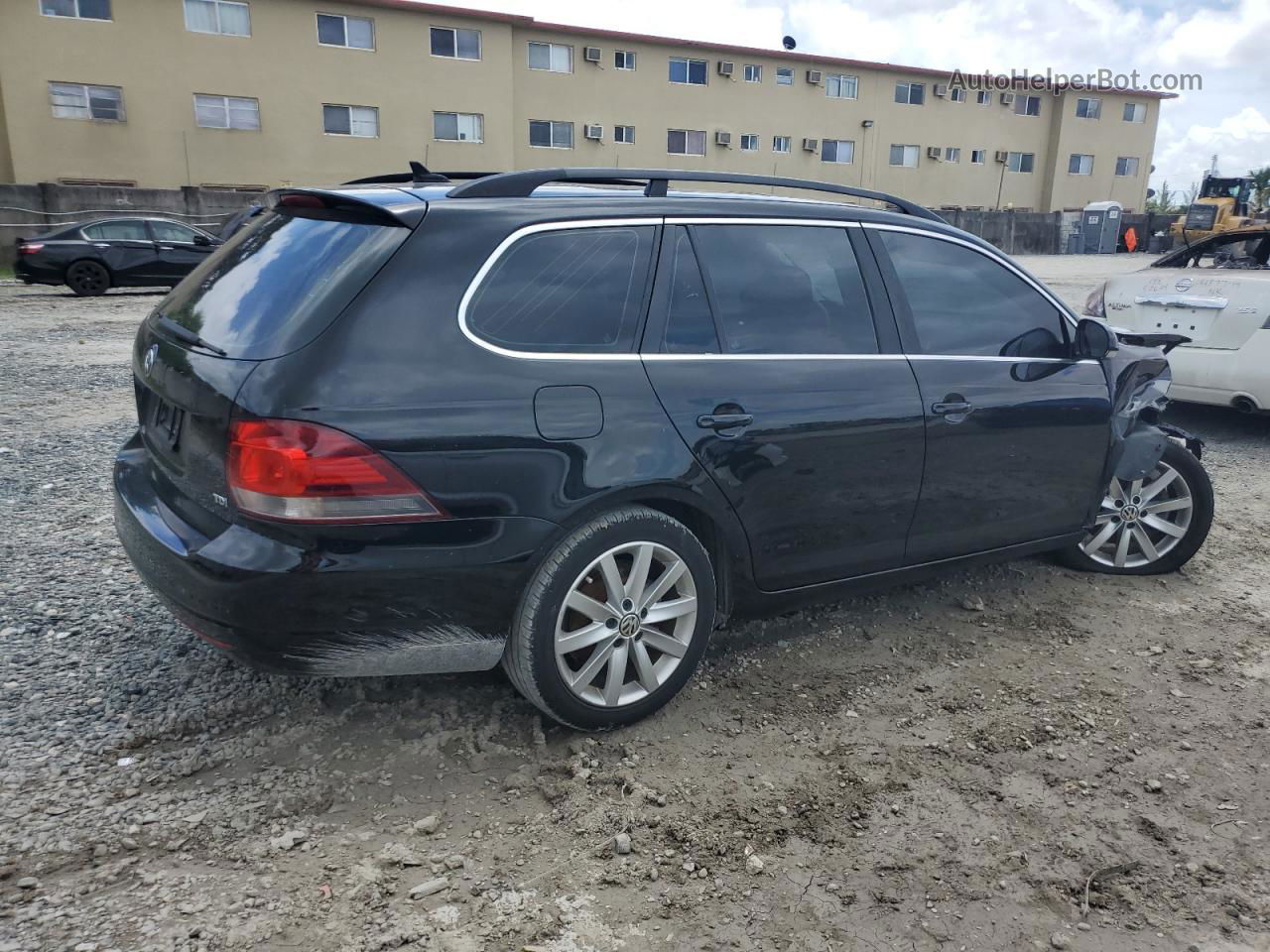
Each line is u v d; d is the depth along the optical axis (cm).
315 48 2992
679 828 268
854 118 4072
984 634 399
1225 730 328
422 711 324
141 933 223
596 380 288
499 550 273
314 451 248
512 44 3325
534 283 287
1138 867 260
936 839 268
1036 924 238
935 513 369
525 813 274
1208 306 672
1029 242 4097
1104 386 411
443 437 261
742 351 321
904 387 351
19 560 440
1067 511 413
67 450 634
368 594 260
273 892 239
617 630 303
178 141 2880
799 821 274
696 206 325
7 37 2652
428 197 288
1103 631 404
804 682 354
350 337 257
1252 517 557
